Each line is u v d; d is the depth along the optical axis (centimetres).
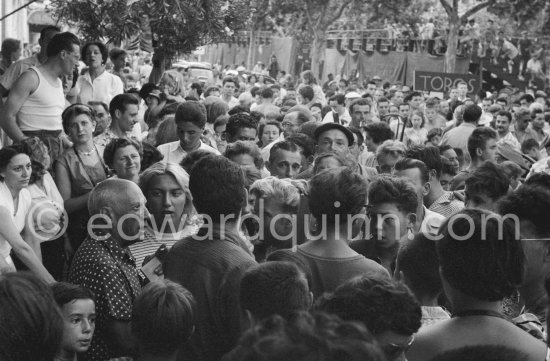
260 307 371
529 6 3130
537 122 1669
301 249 464
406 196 541
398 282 350
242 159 719
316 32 3838
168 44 1020
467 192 659
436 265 430
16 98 794
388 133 1102
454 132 1313
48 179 677
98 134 845
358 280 346
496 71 3416
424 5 3653
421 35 3675
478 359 362
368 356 216
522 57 3447
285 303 370
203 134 962
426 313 433
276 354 210
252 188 571
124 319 469
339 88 2880
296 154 754
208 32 998
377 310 331
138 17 973
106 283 471
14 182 620
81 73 1307
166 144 844
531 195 482
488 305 374
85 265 478
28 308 272
